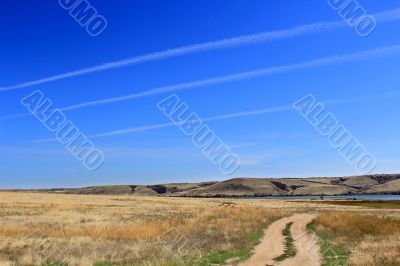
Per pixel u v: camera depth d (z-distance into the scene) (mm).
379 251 19672
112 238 24828
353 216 39781
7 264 16281
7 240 22641
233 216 45625
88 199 93125
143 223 35000
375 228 30938
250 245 23656
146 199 106000
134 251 19906
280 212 58312
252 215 47438
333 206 88188
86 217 42438
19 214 44469
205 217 42688
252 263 17797
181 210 57406
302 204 101625
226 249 21109
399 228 31188
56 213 46812
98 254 19062
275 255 20109
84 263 16953
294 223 40500
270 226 37000
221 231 29562
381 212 62250
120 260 17891
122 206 66688
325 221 36938
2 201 70000
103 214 47219
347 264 17609
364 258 17844
